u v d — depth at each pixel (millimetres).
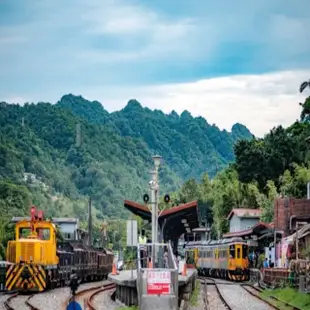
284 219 64312
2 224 78938
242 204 101125
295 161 102438
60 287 49719
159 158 35156
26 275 42219
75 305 21469
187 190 117688
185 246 91375
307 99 90750
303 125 112438
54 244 46438
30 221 45688
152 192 35031
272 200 87875
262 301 38719
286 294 39594
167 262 32188
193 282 42781
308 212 64125
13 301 35750
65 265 51719
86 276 63844
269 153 102562
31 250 43531
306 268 40031
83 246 64562
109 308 33875
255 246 70188
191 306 34219
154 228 34844
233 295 43719
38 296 39469
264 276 53469
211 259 75000
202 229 102438
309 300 34719
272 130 106750
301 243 50625
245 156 104062
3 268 44312
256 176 103062
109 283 61281
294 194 85750
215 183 119250
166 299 25719
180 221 52750
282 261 57219
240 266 65250
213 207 109500
